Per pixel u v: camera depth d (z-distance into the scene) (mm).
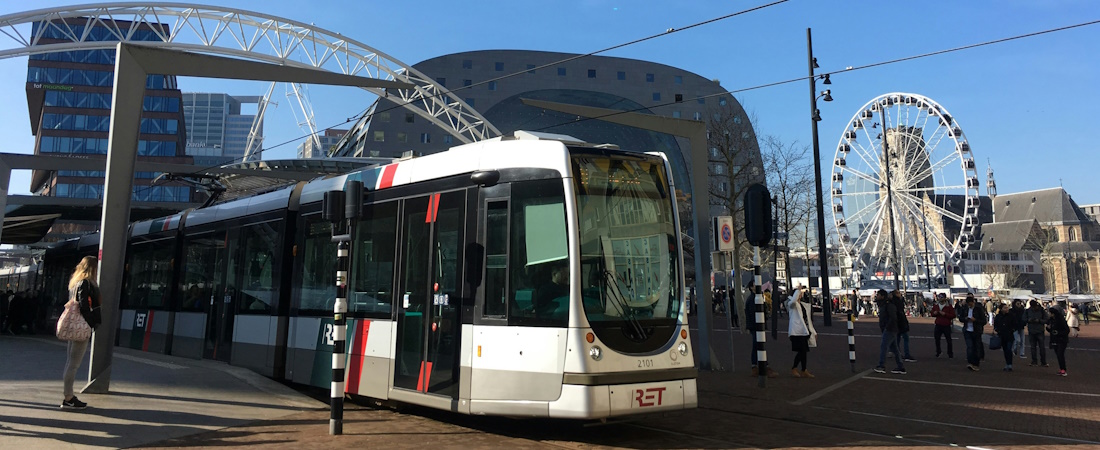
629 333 7812
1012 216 141500
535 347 7711
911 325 38938
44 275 24922
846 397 11859
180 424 8195
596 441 8133
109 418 8289
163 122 99125
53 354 14469
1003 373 16000
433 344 8703
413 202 9422
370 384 9516
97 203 23094
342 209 8320
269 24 54688
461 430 8547
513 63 96688
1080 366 17984
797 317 14539
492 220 8367
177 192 97000
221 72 11164
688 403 8109
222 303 13492
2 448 6797
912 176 67938
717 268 13430
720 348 21406
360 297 10008
